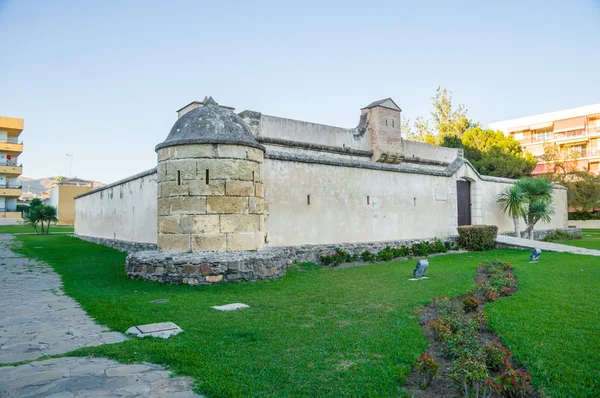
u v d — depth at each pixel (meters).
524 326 6.90
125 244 18.41
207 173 11.62
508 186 24.61
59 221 53.16
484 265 13.60
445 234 20.47
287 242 14.59
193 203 11.52
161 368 5.14
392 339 6.32
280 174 14.61
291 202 14.80
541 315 7.56
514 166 39.62
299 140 20.27
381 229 17.64
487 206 23.27
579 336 6.42
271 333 6.49
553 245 19.78
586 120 57.28
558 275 11.80
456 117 50.03
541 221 26.83
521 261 15.06
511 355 5.62
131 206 18.64
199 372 4.96
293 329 6.71
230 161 11.77
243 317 7.36
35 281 11.34
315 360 5.45
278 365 5.25
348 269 13.59
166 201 11.84
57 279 11.70
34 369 5.02
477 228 19.14
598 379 5.02
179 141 11.70
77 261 15.50
